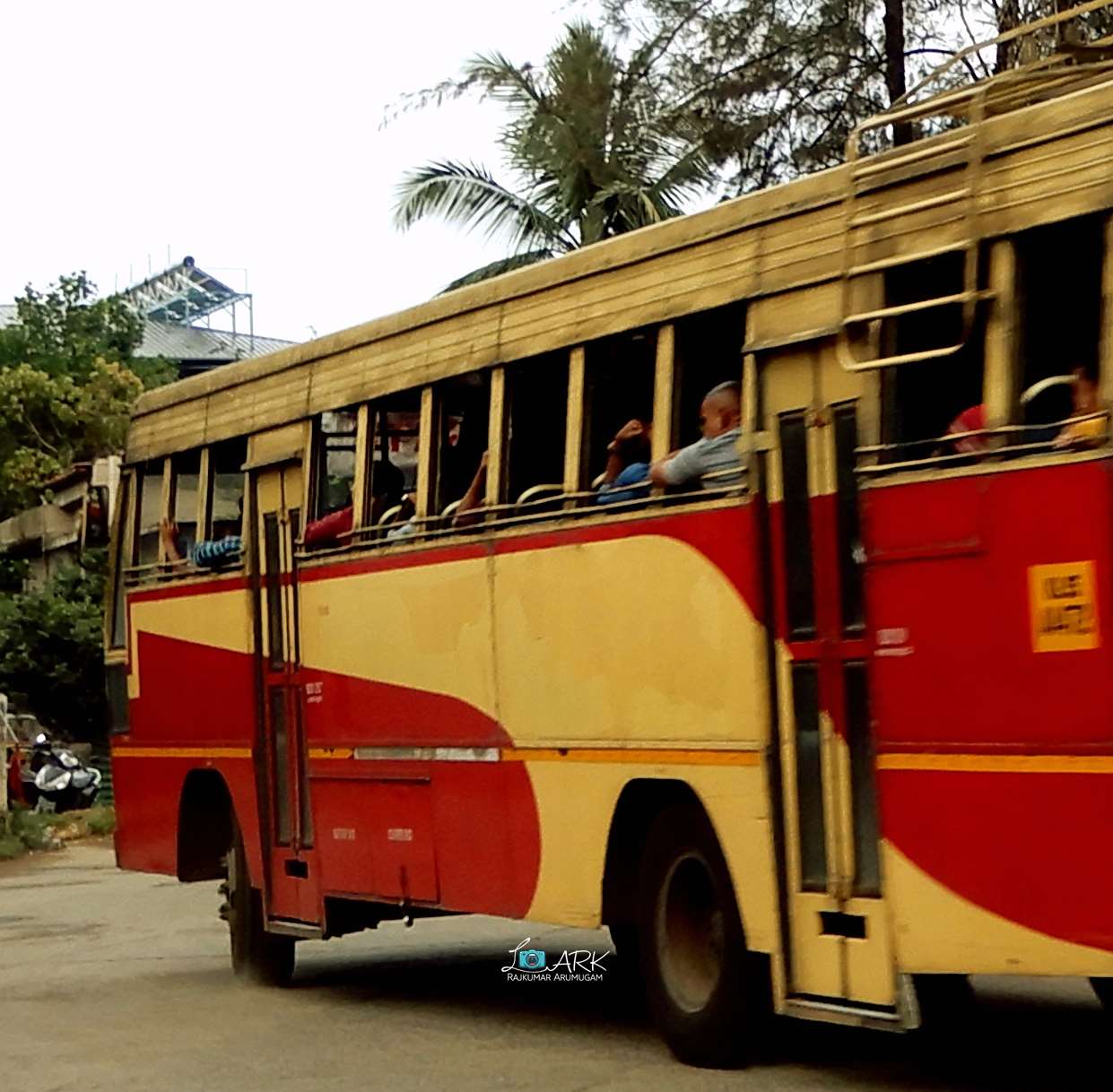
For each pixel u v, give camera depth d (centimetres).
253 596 1240
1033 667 672
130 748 1400
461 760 1018
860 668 764
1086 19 1595
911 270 745
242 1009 1156
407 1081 881
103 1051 1020
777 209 816
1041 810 669
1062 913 662
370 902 1107
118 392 4147
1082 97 675
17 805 2706
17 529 3684
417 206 2216
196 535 1321
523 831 968
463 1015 1088
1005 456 686
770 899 803
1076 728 657
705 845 853
